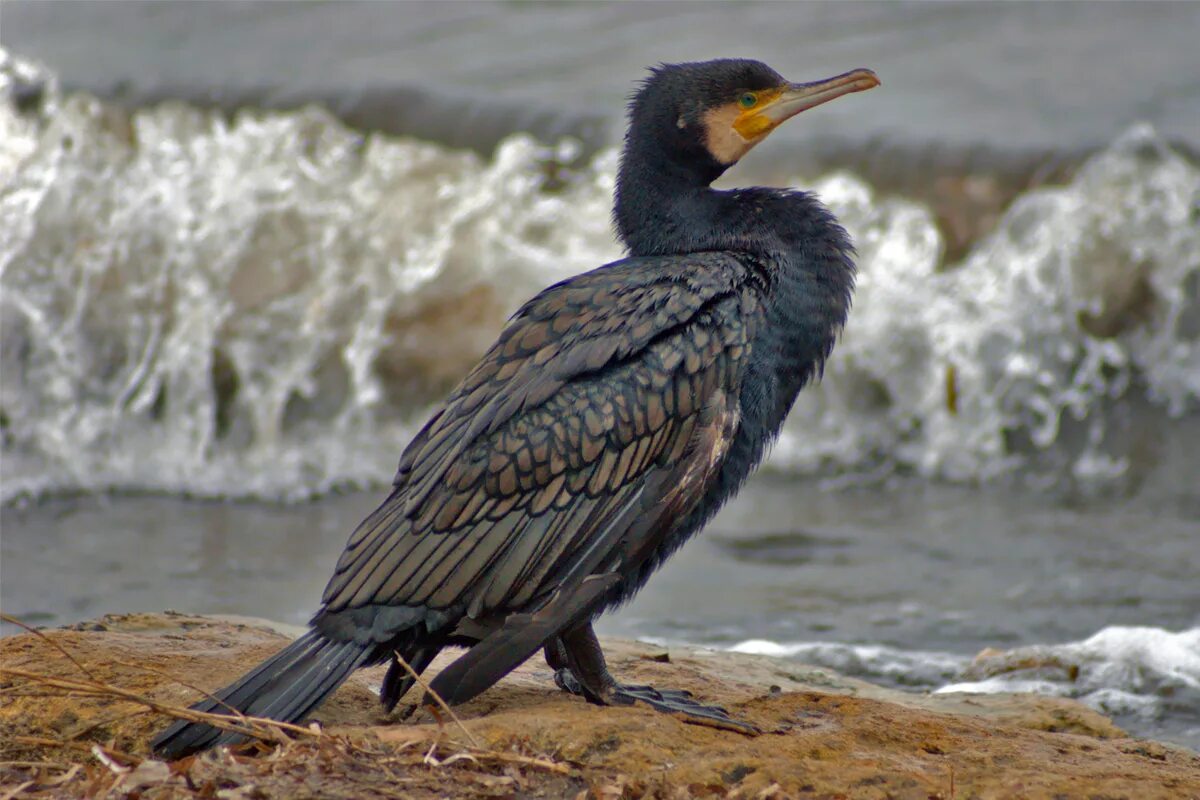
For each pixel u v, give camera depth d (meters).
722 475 6.74
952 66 23.08
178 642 7.41
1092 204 17.77
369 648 6.05
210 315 15.80
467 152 20.31
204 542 13.31
